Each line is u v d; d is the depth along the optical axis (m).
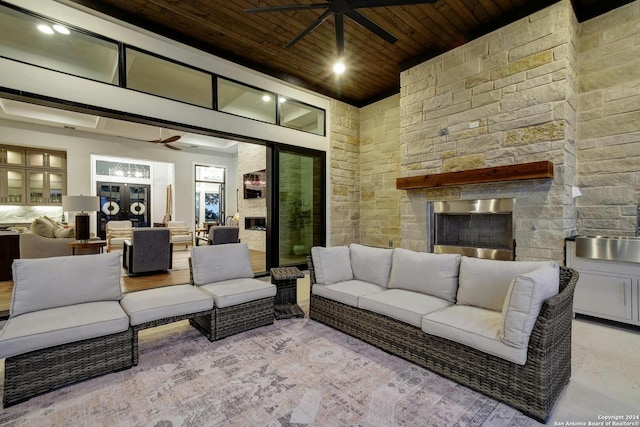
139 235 4.64
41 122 6.79
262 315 2.72
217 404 1.63
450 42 3.75
